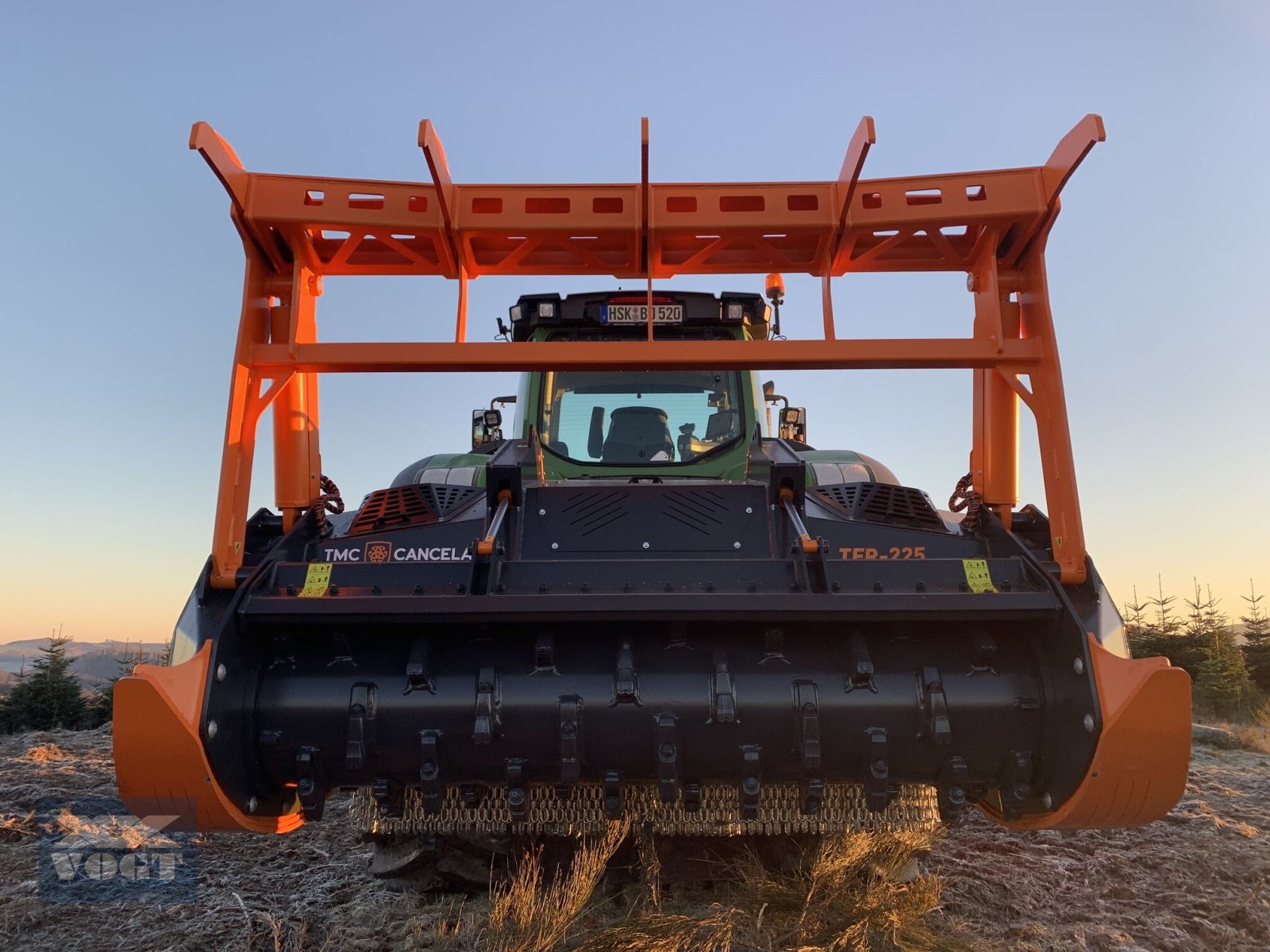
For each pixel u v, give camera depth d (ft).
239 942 10.98
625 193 11.44
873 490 11.87
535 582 10.21
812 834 11.68
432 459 15.72
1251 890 13.85
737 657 10.04
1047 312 10.83
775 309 17.25
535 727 9.73
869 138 9.96
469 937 10.46
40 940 11.12
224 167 10.37
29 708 40.60
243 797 9.48
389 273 12.16
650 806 10.76
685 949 9.90
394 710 9.73
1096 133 9.77
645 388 15.53
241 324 10.71
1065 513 10.34
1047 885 13.71
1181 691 8.60
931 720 9.64
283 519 12.07
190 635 9.29
